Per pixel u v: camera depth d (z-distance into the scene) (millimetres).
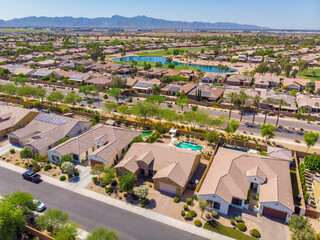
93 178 54250
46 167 58375
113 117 89500
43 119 78750
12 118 81312
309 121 91688
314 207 46844
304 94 125688
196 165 59188
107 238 35375
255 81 145500
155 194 50469
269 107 104438
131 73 174875
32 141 64438
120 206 46906
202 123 79500
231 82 149000
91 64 199750
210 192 45562
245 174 52531
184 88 126812
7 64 191750
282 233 40938
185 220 43531
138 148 60812
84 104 108562
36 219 42906
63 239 35875
